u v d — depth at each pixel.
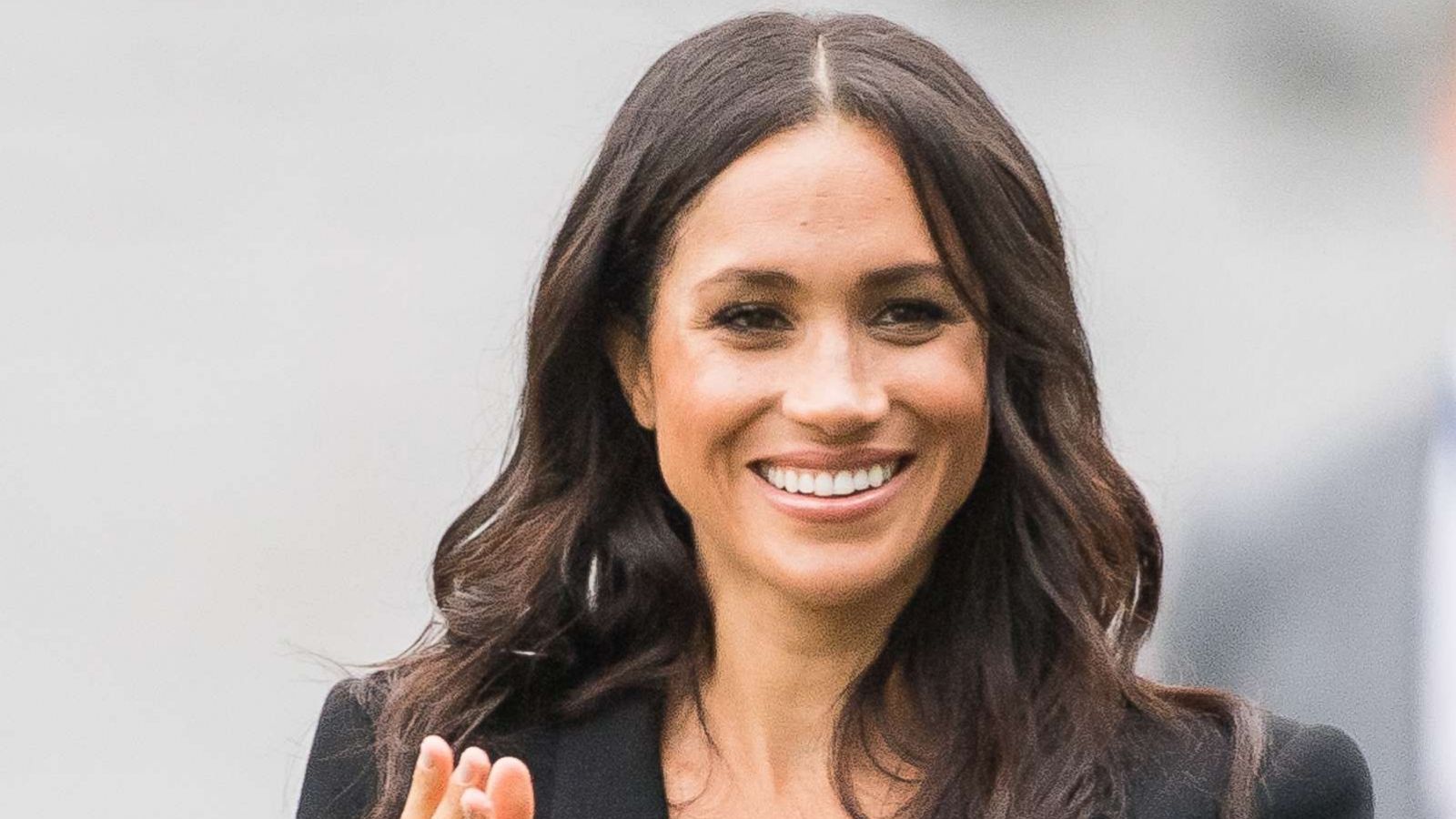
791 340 12.04
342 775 13.28
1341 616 13.77
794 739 12.67
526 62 48.97
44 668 32.19
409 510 34.28
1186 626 14.52
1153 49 51.78
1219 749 12.45
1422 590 13.54
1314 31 49.81
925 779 12.49
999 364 12.58
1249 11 51.25
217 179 45.69
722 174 12.09
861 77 12.06
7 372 39.31
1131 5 55.44
